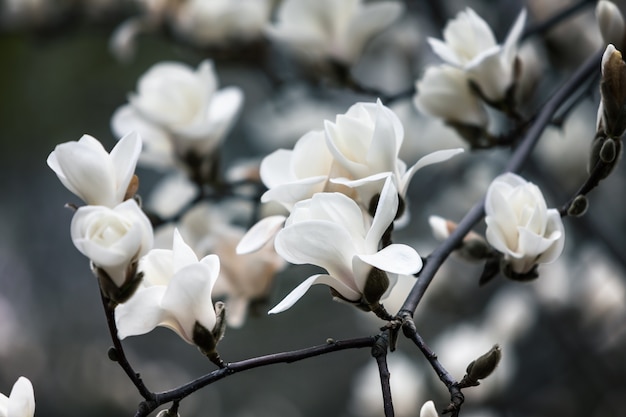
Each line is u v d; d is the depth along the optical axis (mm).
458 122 1734
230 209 2176
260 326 3867
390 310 2184
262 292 1864
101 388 3615
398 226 1595
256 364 1477
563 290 2582
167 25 2316
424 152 2730
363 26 1970
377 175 1468
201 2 2289
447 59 1657
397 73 2975
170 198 1998
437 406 2461
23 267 4227
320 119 2879
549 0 2264
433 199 2934
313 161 1514
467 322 2682
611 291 2570
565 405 2768
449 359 2506
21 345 3727
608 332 2590
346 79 1990
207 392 3896
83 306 4172
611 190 3002
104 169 1461
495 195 1512
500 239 1516
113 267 1435
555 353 2855
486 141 1734
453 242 1555
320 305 3785
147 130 1900
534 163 2340
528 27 1904
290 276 3365
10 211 4207
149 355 3982
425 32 2807
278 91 2396
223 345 3928
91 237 1430
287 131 2904
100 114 3682
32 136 3699
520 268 1525
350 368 3898
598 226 2287
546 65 2352
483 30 1679
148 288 1465
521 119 1719
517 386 2760
